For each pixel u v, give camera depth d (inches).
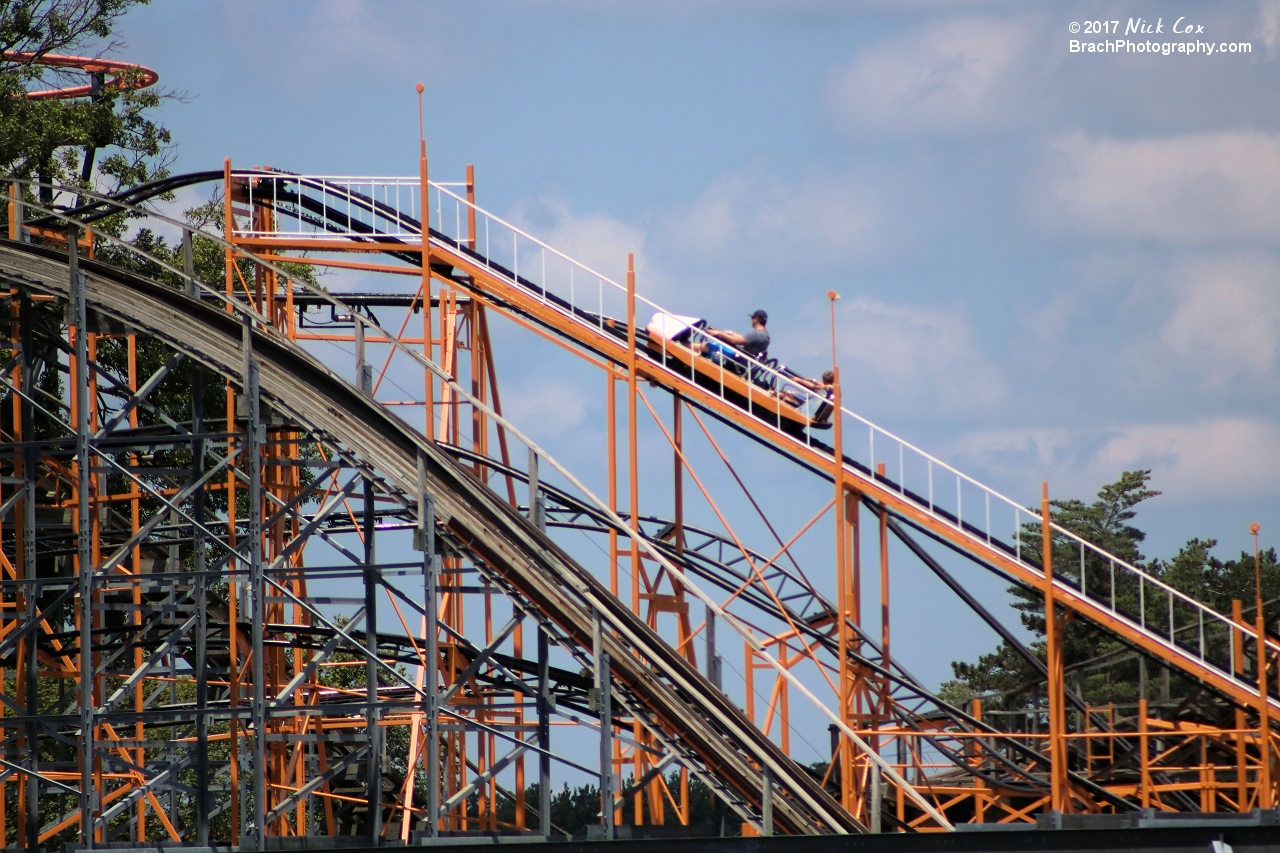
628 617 4781.0
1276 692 4982.8
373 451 4751.5
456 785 5620.1
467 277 5925.2
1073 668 6063.0
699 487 5349.4
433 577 4544.8
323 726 5728.3
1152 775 5831.7
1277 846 3759.8
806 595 6013.8
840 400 4975.4
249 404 4662.9
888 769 4505.4
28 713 4798.2
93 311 5083.7
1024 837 3782.0
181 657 6102.4
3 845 5359.3
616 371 5438.0
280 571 4645.7
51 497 5841.5
